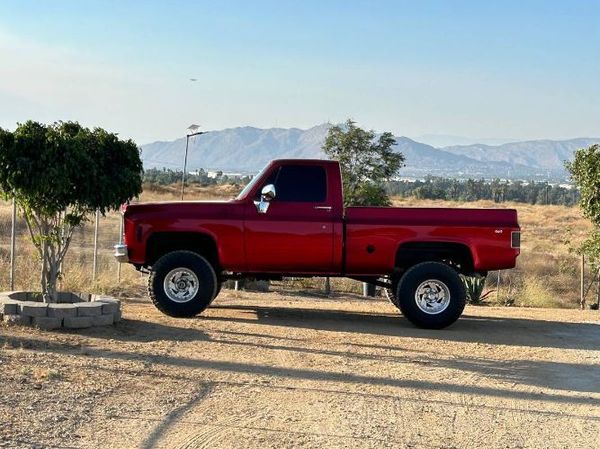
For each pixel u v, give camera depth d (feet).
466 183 373.81
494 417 23.43
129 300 46.03
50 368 25.32
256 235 36.96
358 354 30.99
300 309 43.86
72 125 33.96
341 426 21.62
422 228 36.94
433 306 37.37
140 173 35.22
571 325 42.32
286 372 27.35
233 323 36.40
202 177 297.53
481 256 37.06
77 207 34.19
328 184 37.24
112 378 24.94
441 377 27.99
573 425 22.98
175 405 22.65
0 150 30.96
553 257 104.94
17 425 19.60
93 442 19.01
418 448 20.16
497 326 40.63
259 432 20.68
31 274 48.98
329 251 36.99
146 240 37.19
